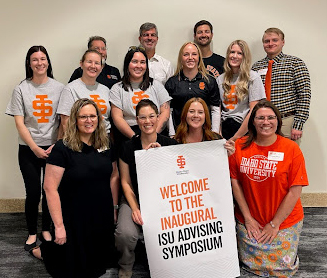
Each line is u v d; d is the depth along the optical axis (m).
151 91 2.94
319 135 3.77
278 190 2.40
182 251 2.31
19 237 3.09
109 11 3.56
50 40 3.57
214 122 3.07
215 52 3.66
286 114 3.29
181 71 3.10
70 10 3.54
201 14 3.59
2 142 3.67
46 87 2.85
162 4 3.56
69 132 2.31
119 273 2.45
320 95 3.71
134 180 2.48
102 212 2.39
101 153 2.38
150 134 2.43
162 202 2.31
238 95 3.01
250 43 3.65
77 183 2.30
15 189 3.72
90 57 2.77
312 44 3.65
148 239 2.28
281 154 2.40
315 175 3.81
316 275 2.45
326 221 3.37
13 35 3.54
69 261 2.34
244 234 2.51
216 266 2.34
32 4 3.50
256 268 2.47
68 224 2.33
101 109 2.83
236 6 3.58
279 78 3.27
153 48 3.42
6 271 2.54
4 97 3.62
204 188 2.37
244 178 2.48
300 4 3.59
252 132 2.50
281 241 2.42
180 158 2.35
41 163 2.97
